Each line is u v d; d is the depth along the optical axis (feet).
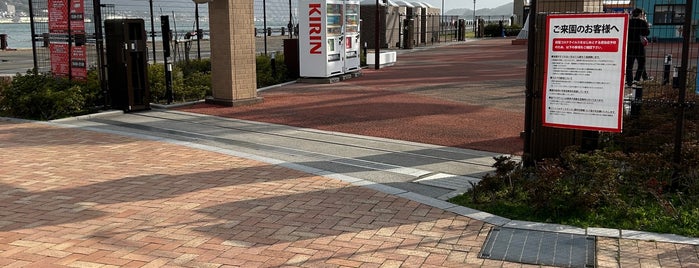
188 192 22.00
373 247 16.69
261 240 17.24
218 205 20.43
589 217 18.81
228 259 15.89
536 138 23.65
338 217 19.16
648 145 24.21
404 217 19.13
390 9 114.93
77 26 40.42
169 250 16.51
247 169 25.43
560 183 20.34
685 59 20.16
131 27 40.24
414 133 33.55
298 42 59.57
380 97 47.50
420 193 22.08
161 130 34.73
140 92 41.01
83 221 18.88
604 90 21.07
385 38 113.09
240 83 43.73
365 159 27.68
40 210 20.01
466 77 61.98
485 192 21.12
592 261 15.60
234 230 18.04
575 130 23.39
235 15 42.70
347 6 60.90
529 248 16.55
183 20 93.20
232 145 30.73
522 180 21.56
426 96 47.83
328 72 57.72
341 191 22.00
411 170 25.59
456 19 206.39
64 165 26.21
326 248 16.62
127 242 17.11
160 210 19.93
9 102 39.37
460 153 28.94
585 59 21.21
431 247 16.69
